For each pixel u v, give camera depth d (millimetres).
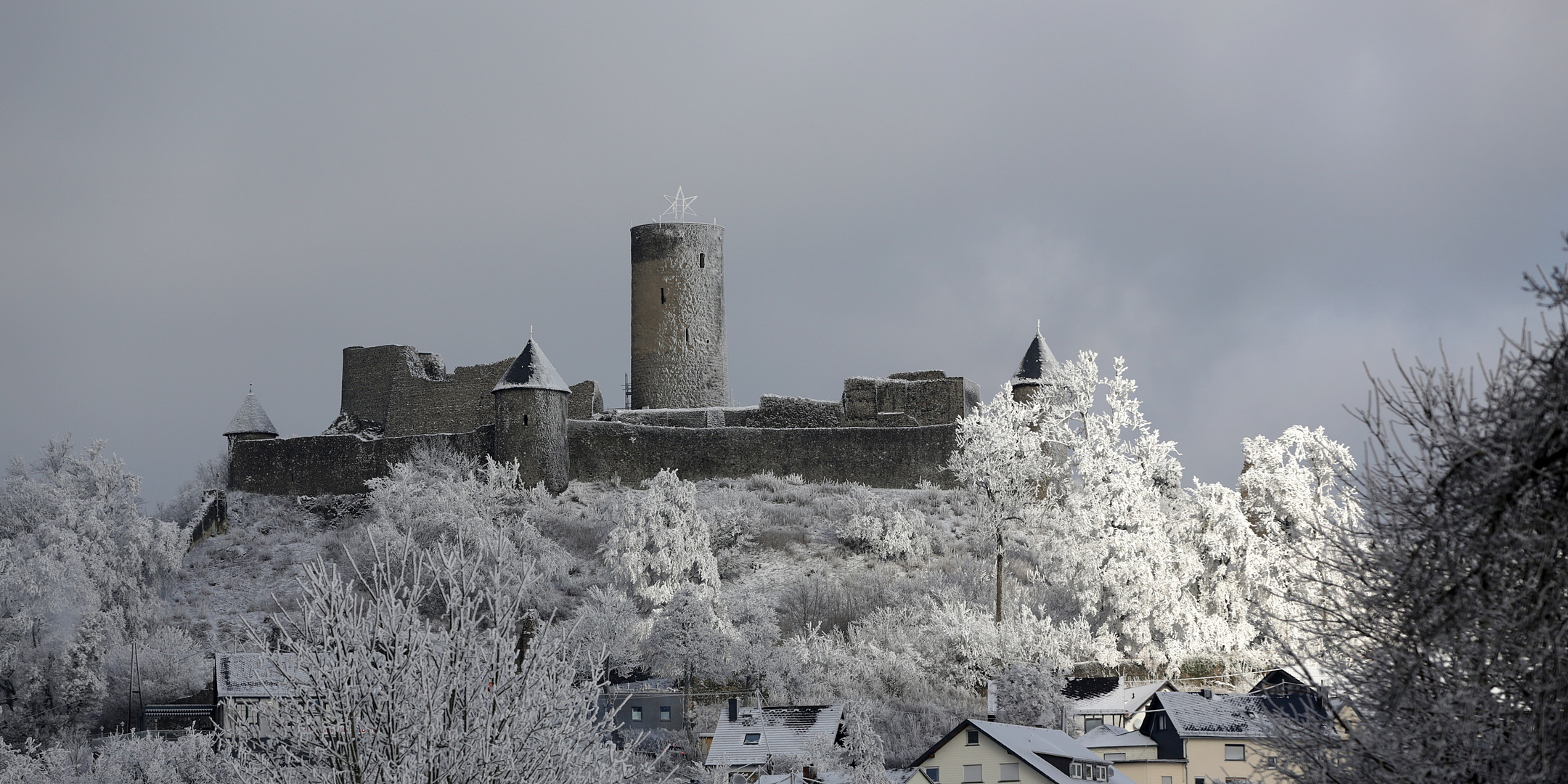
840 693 72000
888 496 108750
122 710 76062
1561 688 14625
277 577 98875
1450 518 15500
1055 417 95688
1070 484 93438
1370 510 16594
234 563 101250
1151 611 79312
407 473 107125
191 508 108938
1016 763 54156
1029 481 92062
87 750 59438
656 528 89438
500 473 108500
